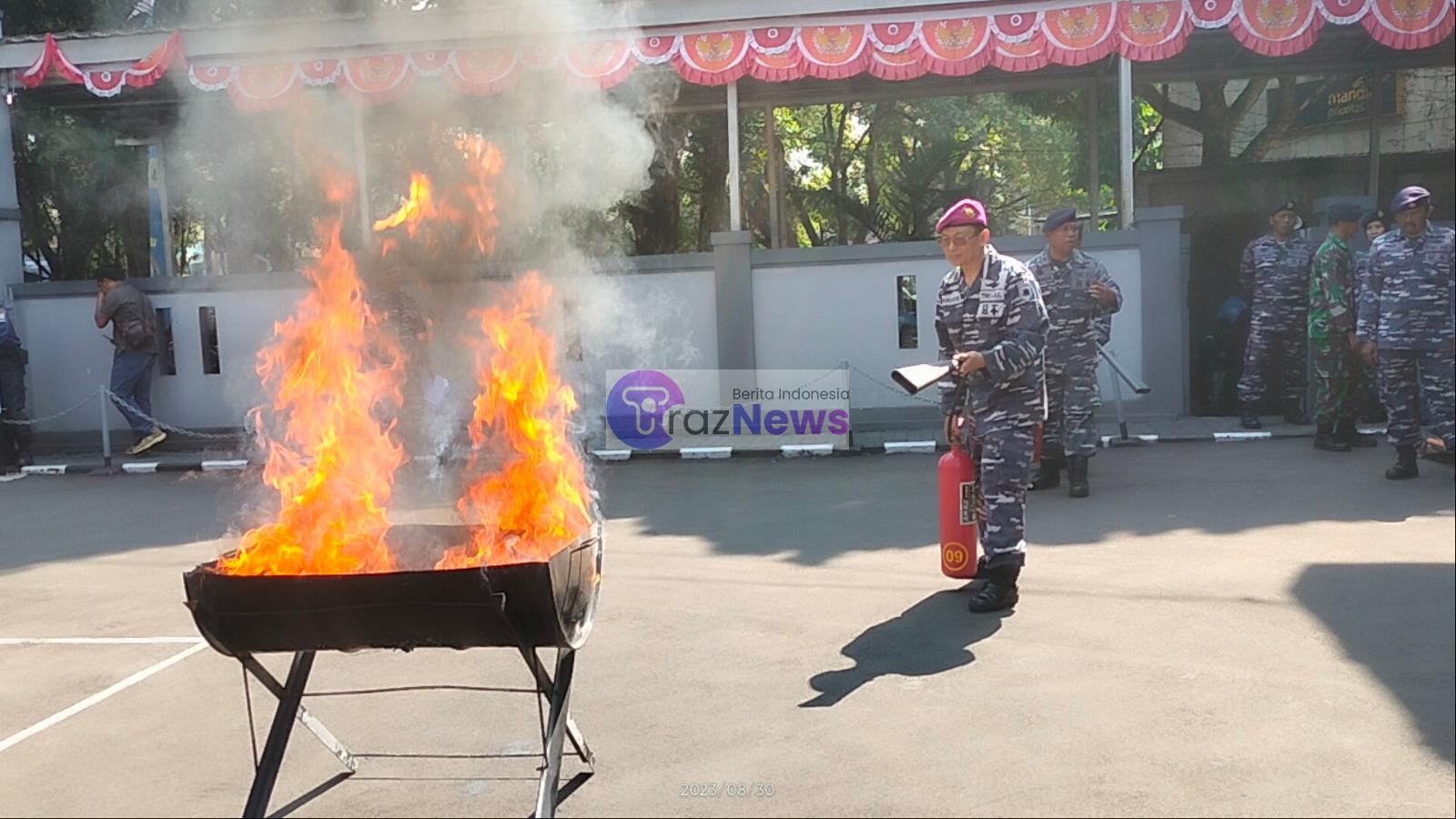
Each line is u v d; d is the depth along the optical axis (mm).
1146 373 10875
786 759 3578
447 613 3000
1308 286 9781
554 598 2996
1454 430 7430
